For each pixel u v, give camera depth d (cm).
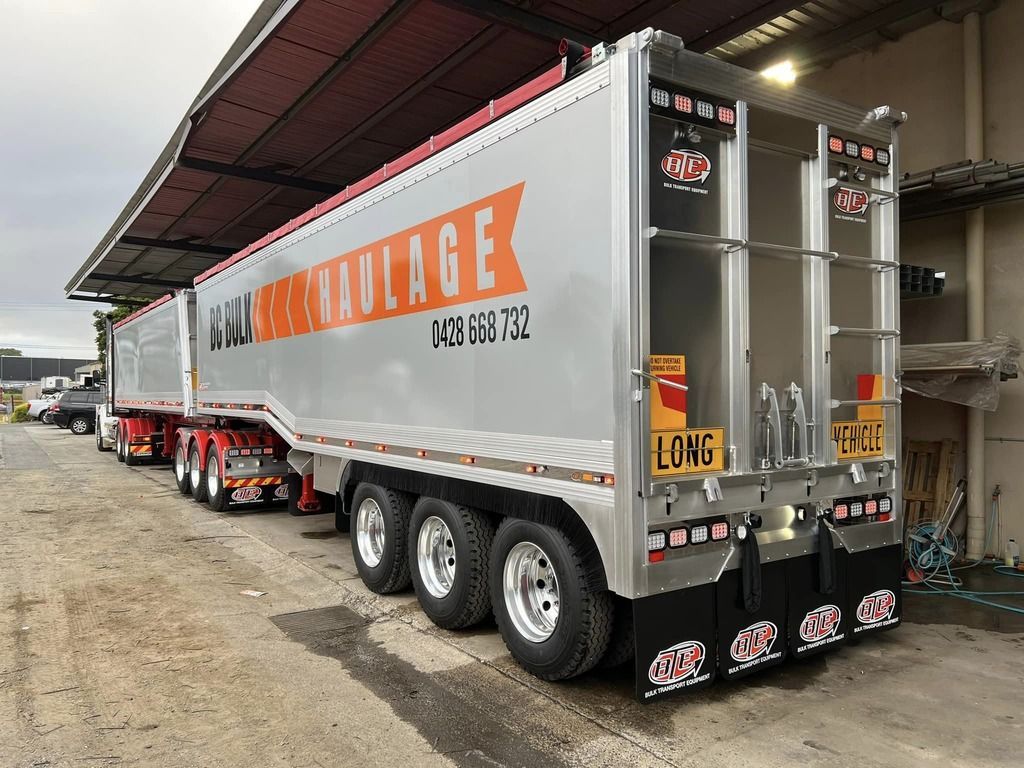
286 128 995
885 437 450
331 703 393
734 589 377
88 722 371
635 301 333
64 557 734
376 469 588
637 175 333
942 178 635
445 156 481
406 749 343
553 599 421
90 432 3038
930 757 330
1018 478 666
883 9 700
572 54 375
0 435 2875
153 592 608
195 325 1174
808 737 350
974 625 516
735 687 411
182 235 1567
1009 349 605
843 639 427
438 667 443
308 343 698
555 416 384
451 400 477
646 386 335
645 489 334
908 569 629
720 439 368
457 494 484
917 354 643
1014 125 672
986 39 689
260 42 764
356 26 733
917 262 743
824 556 407
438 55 792
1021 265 667
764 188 397
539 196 395
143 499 1128
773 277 397
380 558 588
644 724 365
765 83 387
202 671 438
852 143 429
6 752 339
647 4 683
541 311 394
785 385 401
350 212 613
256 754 338
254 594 601
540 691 407
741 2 678
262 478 990
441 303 488
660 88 348
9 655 463
